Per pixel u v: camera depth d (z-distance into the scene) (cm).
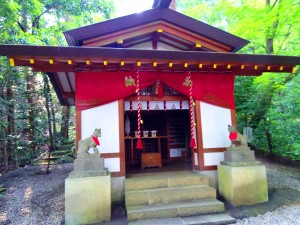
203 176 495
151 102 576
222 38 544
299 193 512
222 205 416
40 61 423
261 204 447
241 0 896
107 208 392
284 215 400
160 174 546
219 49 562
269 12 790
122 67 501
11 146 877
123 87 501
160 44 590
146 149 817
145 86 514
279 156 907
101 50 395
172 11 504
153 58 423
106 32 487
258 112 877
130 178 500
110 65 492
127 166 725
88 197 388
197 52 438
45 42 897
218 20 1188
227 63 472
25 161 952
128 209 402
